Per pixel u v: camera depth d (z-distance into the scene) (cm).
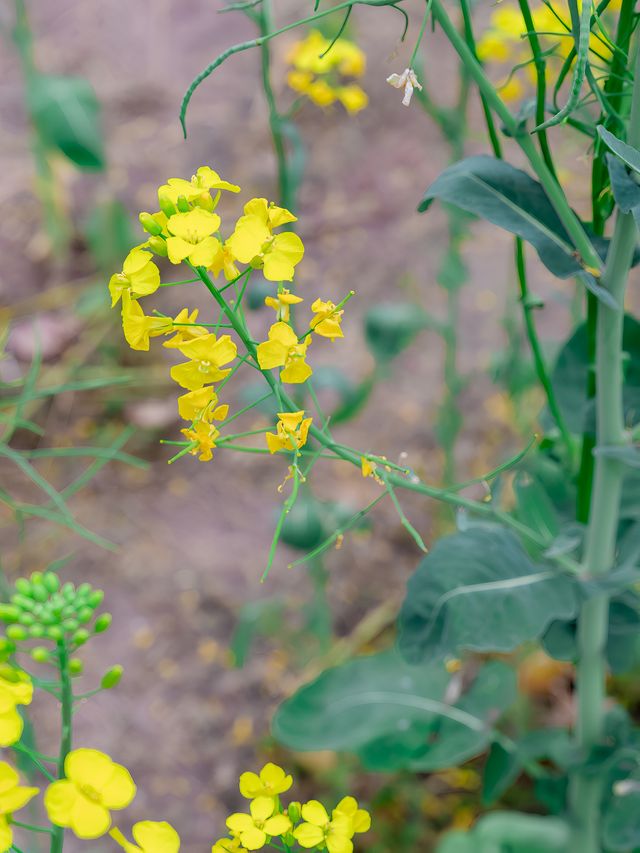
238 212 124
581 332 58
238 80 140
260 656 89
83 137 94
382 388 109
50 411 107
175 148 132
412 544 97
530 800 80
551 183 51
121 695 85
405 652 55
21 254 121
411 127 131
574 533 55
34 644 86
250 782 46
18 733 42
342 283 117
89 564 95
